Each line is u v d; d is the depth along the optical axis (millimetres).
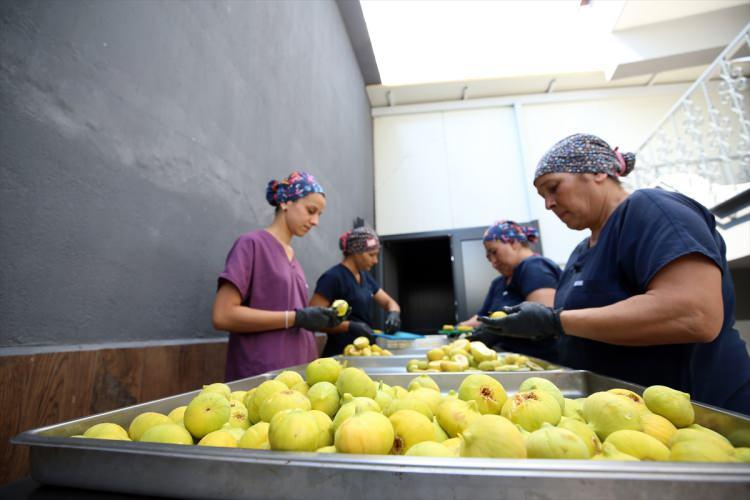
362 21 3521
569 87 4457
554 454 319
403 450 388
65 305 696
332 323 1139
